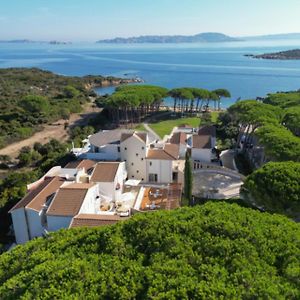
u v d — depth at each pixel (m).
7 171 73.25
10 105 142.00
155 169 60.03
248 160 71.50
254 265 17.47
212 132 76.88
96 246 21.59
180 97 119.50
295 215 36.94
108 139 64.88
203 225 20.62
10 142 95.88
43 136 103.75
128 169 60.97
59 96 169.62
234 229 19.78
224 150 77.62
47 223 41.25
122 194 53.91
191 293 15.16
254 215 22.77
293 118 68.81
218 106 134.00
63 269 18.55
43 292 16.91
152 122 110.50
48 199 44.88
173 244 19.36
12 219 44.06
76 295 16.41
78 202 41.97
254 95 170.50
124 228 22.61
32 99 128.62
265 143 55.12
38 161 77.31
